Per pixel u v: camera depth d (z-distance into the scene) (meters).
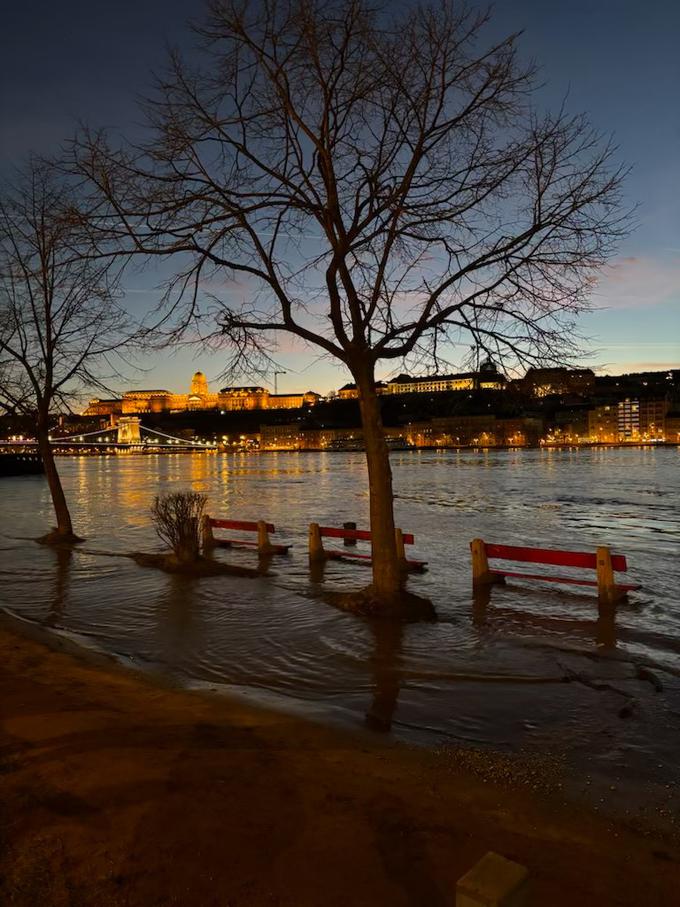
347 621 10.76
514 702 7.23
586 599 12.30
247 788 4.78
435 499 39.69
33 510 35.53
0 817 4.30
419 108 10.12
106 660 8.88
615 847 4.18
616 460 118.94
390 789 4.91
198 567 14.98
